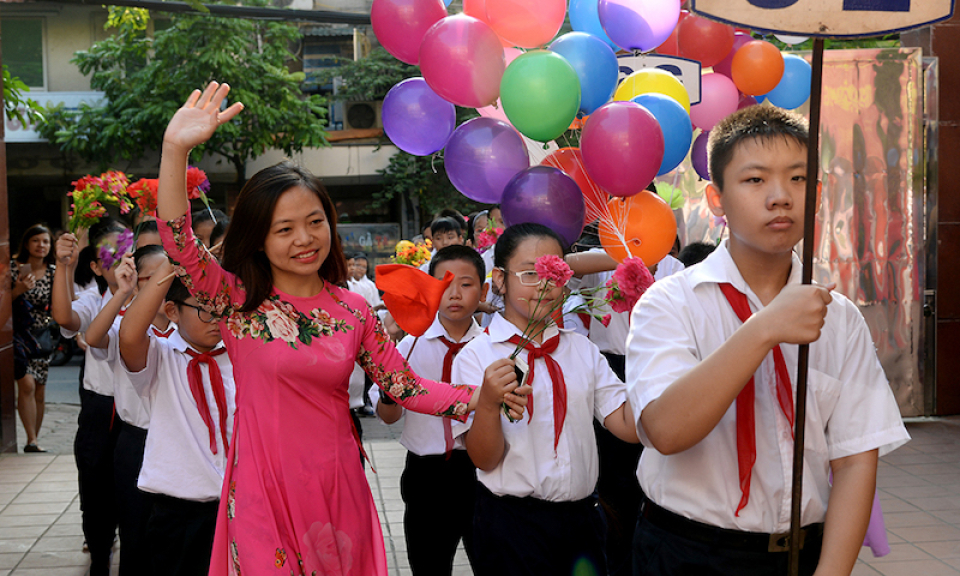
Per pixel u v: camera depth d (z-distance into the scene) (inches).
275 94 498.9
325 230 84.0
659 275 165.3
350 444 85.7
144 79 481.4
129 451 126.0
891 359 270.1
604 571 102.3
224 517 82.0
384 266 94.5
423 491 128.0
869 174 264.4
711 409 56.9
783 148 63.2
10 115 318.0
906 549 160.9
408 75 568.4
